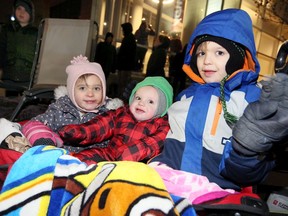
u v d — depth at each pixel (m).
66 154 1.00
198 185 1.06
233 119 1.09
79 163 0.96
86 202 0.82
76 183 0.89
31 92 1.81
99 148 1.62
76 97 1.71
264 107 0.82
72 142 1.58
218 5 7.30
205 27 1.30
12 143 1.24
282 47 0.96
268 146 0.86
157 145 1.44
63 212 0.84
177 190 1.04
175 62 5.30
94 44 2.70
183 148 1.24
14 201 0.92
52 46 2.56
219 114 1.21
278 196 1.55
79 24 2.58
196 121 1.23
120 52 5.10
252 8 7.69
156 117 1.59
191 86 1.47
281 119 0.80
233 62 1.29
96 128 1.61
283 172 1.88
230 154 0.98
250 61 1.35
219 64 1.28
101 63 4.88
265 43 8.79
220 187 1.14
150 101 1.56
